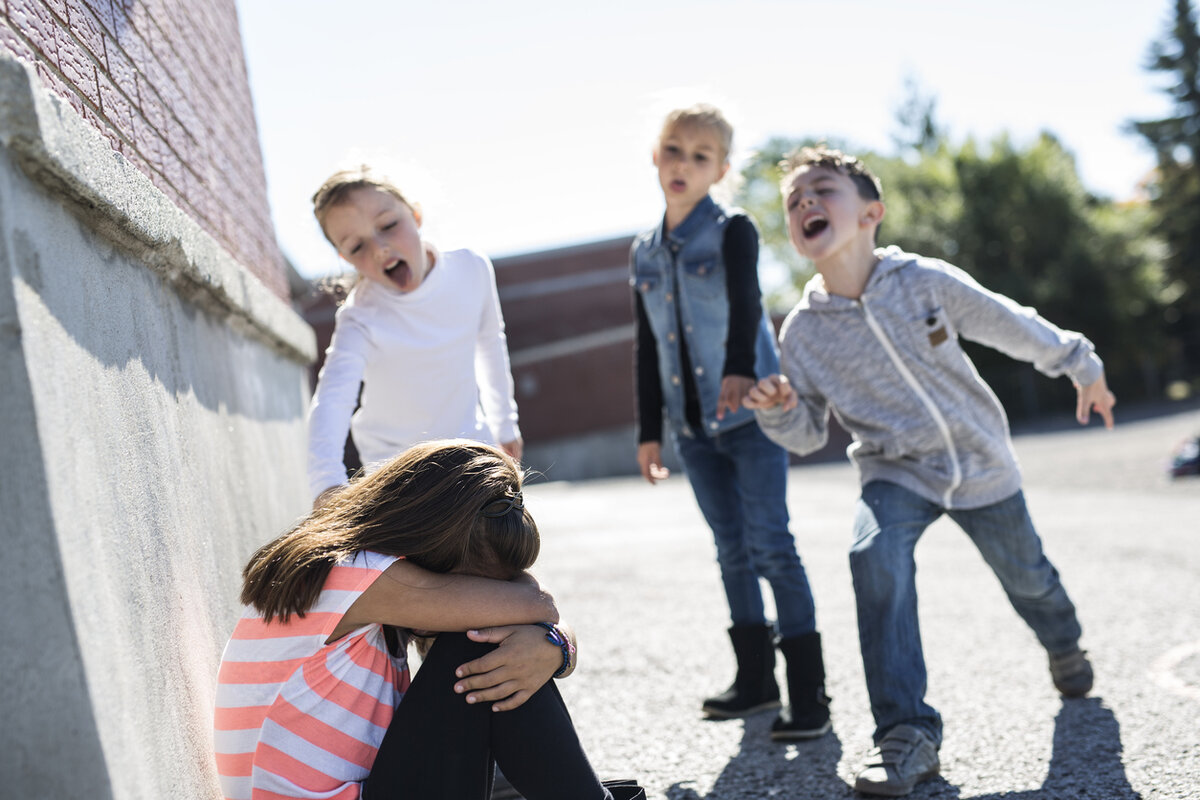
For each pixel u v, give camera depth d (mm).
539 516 13047
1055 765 2678
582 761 1824
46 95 1581
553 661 1848
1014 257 35469
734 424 3418
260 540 3146
